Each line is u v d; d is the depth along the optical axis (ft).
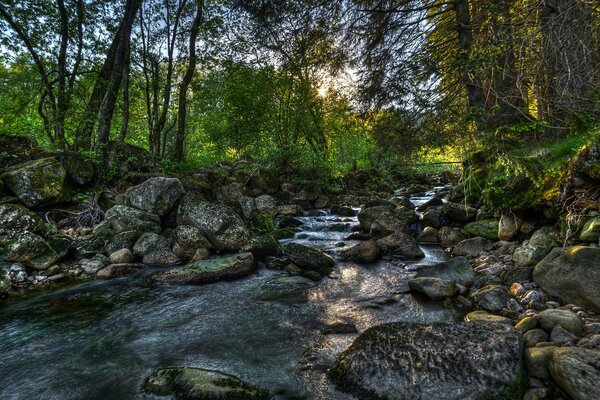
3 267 16.62
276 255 20.57
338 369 8.62
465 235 20.38
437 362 7.84
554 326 9.02
